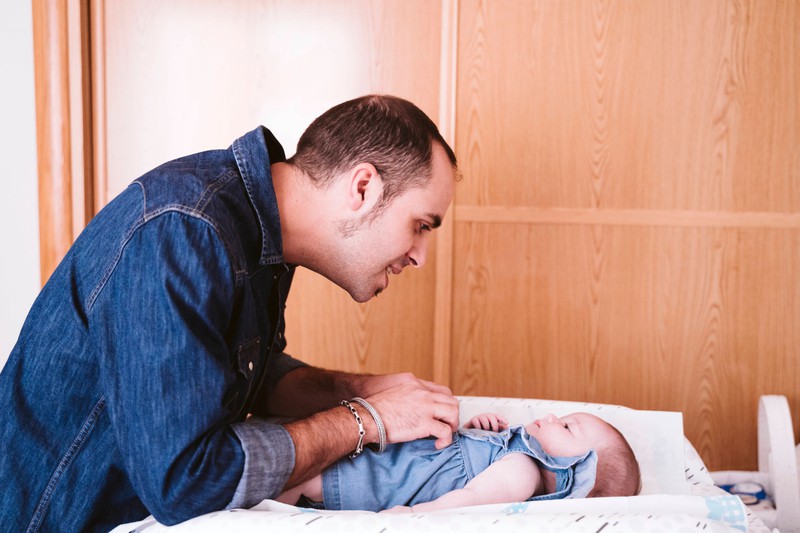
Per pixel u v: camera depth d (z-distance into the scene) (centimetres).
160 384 79
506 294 217
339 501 105
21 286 213
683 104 209
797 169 210
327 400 125
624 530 78
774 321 216
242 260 90
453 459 114
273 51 212
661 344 217
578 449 120
